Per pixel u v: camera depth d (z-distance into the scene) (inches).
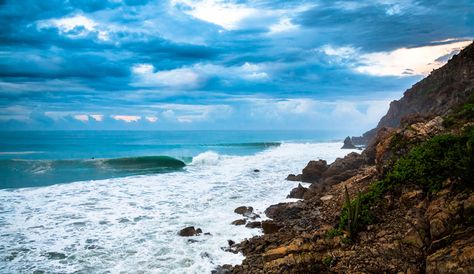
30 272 480.4
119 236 610.9
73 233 626.2
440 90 1678.2
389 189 514.9
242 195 896.9
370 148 990.4
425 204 446.9
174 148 2252.7
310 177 1074.1
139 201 838.5
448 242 364.8
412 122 868.6
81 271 484.1
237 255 526.9
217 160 1576.0
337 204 633.6
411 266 380.5
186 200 846.5
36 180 1164.5
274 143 2475.4
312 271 422.9
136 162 1505.9
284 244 495.2
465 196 400.5
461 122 630.5
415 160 514.9
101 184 1040.2
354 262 410.9
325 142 2790.4
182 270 483.5
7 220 692.7
